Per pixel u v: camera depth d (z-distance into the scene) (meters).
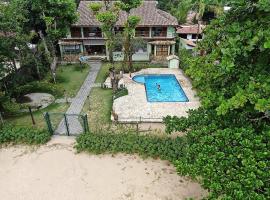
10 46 24.48
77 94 26.53
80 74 32.69
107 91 27.12
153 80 31.06
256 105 6.26
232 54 6.74
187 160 8.53
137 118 21.00
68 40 38.56
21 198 13.94
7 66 25.02
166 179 14.88
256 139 7.23
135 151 17.17
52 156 17.12
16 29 24.44
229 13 8.01
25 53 27.77
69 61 37.81
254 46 6.96
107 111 22.69
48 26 30.09
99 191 14.21
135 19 28.86
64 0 29.88
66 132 19.70
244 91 7.01
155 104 23.80
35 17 30.98
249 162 6.68
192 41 39.16
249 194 6.19
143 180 14.86
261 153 6.85
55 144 18.41
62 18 31.80
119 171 15.62
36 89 27.20
